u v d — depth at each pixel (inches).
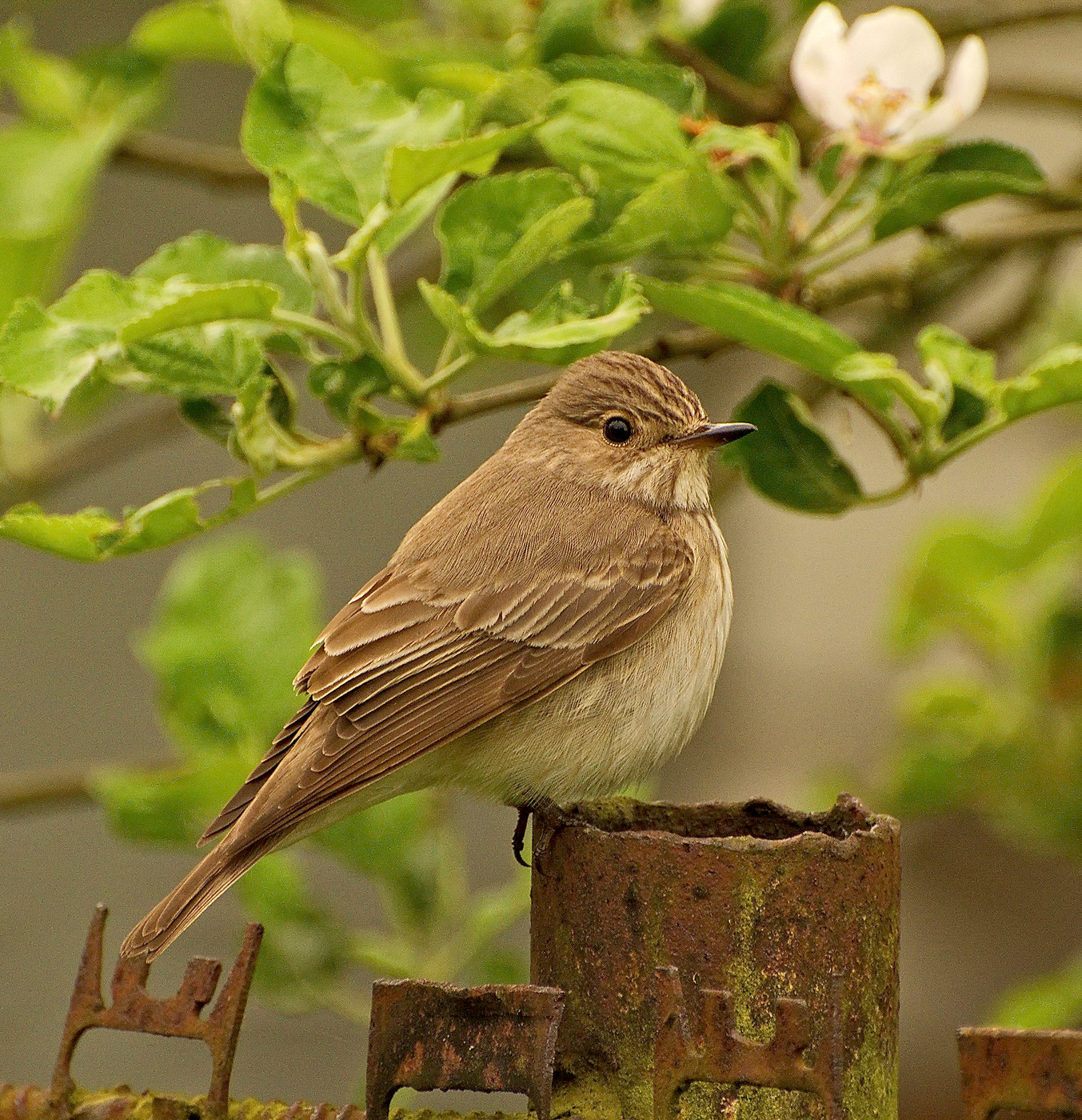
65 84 410.3
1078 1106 206.5
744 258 348.5
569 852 249.3
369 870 410.9
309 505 655.8
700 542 371.2
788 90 397.1
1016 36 629.9
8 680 634.8
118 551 303.4
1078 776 425.4
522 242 297.1
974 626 446.0
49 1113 247.1
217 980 241.6
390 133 312.5
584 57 371.9
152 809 389.7
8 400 491.5
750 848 236.8
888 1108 241.6
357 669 336.2
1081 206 412.8
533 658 343.0
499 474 379.2
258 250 331.3
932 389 322.3
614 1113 239.1
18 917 595.5
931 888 578.6
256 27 313.0
